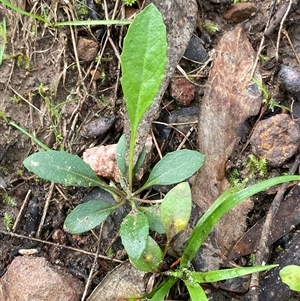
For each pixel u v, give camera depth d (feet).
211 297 0.55
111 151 0.57
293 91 0.59
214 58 0.59
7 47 0.62
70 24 0.60
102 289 0.55
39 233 0.59
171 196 0.51
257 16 0.62
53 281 0.55
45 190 0.60
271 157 0.57
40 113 0.61
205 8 0.63
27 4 0.63
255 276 0.53
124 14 0.62
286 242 0.56
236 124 0.57
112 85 0.62
